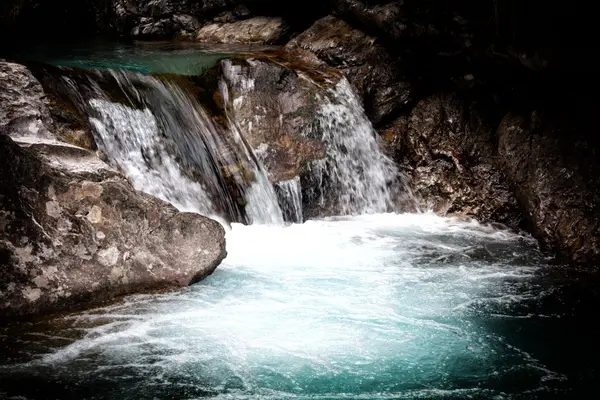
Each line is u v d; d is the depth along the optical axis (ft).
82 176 17.42
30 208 16.55
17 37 38.22
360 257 21.49
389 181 27.73
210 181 23.73
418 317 17.16
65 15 42.88
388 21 27.86
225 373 14.07
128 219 17.69
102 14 42.55
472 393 13.82
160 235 18.07
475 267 21.09
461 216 26.32
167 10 39.73
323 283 19.03
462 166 27.30
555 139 24.95
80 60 29.32
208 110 25.26
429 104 28.89
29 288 16.06
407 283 19.39
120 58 30.04
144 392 13.21
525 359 15.28
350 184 26.68
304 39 30.37
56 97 20.95
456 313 17.52
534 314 17.67
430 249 22.65
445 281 19.72
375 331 16.25
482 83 27.94
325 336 15.87
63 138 19.99
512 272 20.81
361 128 27.73
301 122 26.09
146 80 24.09
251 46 34.78
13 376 13.44
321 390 13.66
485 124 28.12
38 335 15.19
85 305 16.83
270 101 26.04
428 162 27.81
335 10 30.86
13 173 16.46
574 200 23.29
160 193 22.29
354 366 14.64
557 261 22.09
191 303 17.22
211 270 18.78
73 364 14.03
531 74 24.97
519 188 25.57
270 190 24.79
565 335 16.52
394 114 29.04
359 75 28.71
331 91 27.25
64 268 16.62
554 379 14.47
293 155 25.52
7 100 19.33
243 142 25.03
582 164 23.77
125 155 22.07
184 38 38.91
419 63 29.04
